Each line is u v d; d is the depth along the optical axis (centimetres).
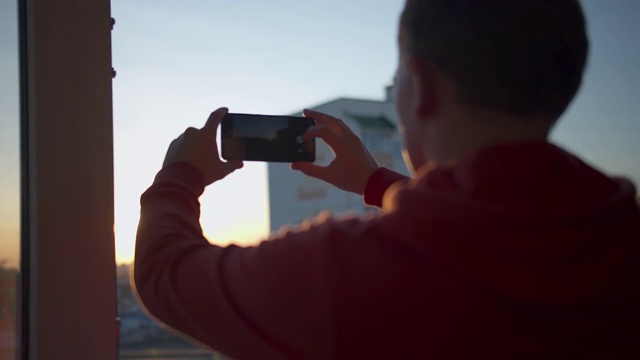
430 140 64
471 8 58
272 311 59
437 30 59
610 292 56
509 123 61
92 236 96
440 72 60
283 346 59
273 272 59
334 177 93
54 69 96
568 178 60
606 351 57
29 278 94
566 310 55
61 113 96
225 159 91
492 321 55
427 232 57
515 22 58
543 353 55
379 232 59
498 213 56
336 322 57
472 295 56
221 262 62
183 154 76
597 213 57
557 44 59
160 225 67
